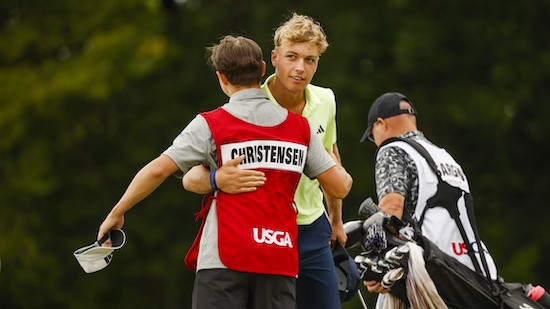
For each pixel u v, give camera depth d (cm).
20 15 3434
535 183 3372
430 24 3241
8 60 3356
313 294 953
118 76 3225
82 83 3153
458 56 3297
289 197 852
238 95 856
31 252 3353
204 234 848
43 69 3250
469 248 1044
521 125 3319
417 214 1058
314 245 948
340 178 879
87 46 3372
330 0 3366
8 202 3362
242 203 834
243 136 840
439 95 3253
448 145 3303
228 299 830
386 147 1086
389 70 3291
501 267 3147
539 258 3288
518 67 3247
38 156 3328
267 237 832
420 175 1062
